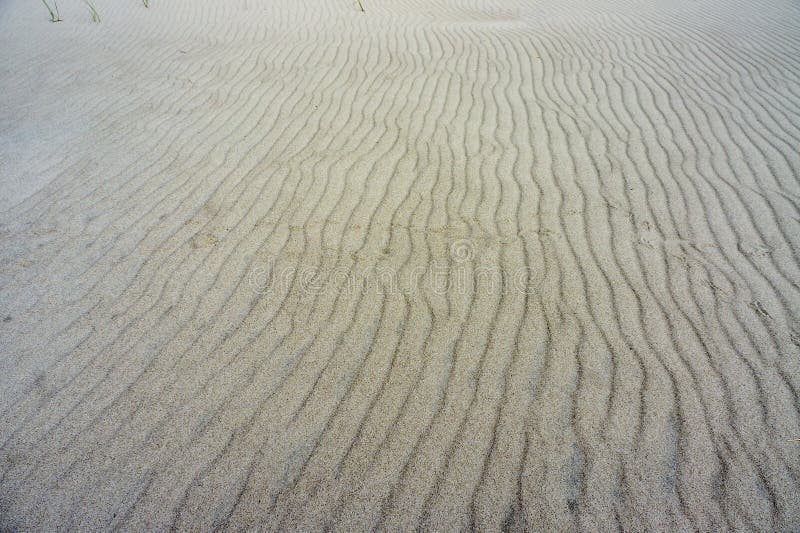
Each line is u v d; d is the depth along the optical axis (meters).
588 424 2.09
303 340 2.52
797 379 2.24
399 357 2.42
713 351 2.38
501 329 2.54
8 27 7.88
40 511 1.85
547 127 4.59
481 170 3.93
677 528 1.76
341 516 1.83
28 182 3.86
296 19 8.30
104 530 1.80
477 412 2.16
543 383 2.26
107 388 2.30
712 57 6.32
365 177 3.85
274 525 1.80
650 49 6.63
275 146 4.34
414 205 3.52
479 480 1.92
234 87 5.60
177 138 4.50
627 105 5.04
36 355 2.46
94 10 8.45
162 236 3.25
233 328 2.59
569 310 2.63
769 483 1.88
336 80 5.74
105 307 2.73
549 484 1.90
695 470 1.92
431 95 5.30
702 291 2.73
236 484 1.93
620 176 3.81
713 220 3.29
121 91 5.53
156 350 2.48
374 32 7.51
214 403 2.23
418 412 2.17
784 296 2.68
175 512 1.85
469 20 8.15
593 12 8.44
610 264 2.94
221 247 3.15
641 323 2.55
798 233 3.15
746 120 4.68
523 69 5.98
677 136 4.41
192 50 6.87
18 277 2.93
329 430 2.11
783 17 7.99
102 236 3.26
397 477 1.94
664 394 2.20
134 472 1.97
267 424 2.14
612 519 1.79
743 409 2.13
